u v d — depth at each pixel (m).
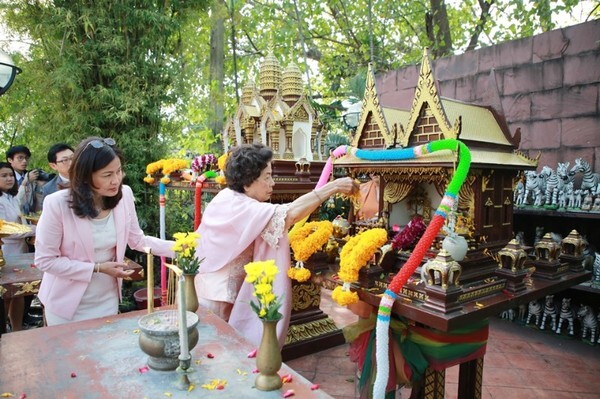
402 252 2.02
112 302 2.21
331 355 3.24
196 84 5.50
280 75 3.61
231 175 2.26
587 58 3.58
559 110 3.78
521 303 1.77
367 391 1.99
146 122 4.71
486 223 2.04
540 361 3.16
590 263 3.52
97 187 2.04
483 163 1.87
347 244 1.87
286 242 2.18
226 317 2.34
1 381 1.31
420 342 1.88
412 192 2.43
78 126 4.35
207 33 6.57
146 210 4.78
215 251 2.23
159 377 1.35
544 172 3.75
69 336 1.65
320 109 5.41
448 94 4.57
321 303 4.31
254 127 3.40
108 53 4.36
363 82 5.43
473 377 2.15
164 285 3.13
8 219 3.66
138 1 4.45
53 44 4.28
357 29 9.66
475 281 1.82
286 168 3.01
